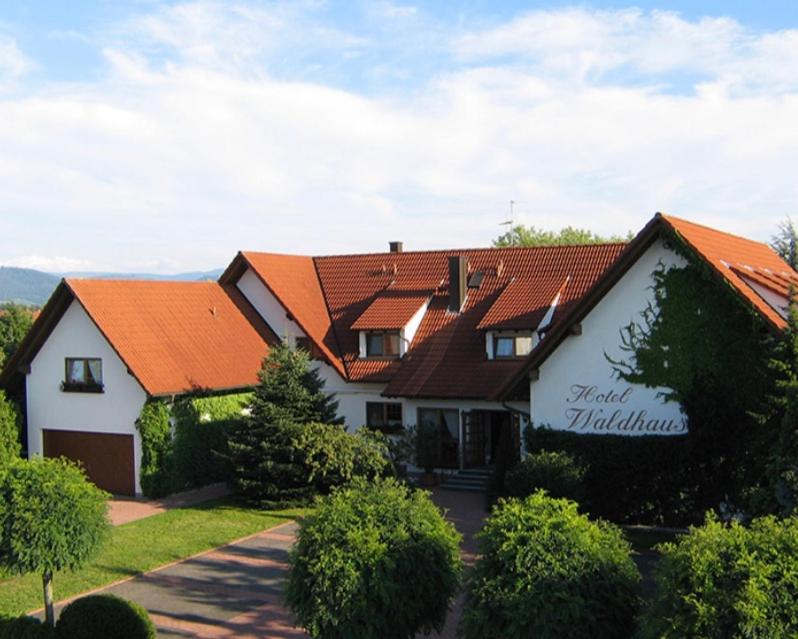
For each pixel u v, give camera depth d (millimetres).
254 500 29125
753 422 22156
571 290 32875
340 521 14352
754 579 9844
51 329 32625
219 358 33594
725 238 28844
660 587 10672
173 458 31125
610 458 24109
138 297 33219
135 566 22422
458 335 33812
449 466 32312
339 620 13562
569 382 25109
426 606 14180
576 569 12148
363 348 35500
